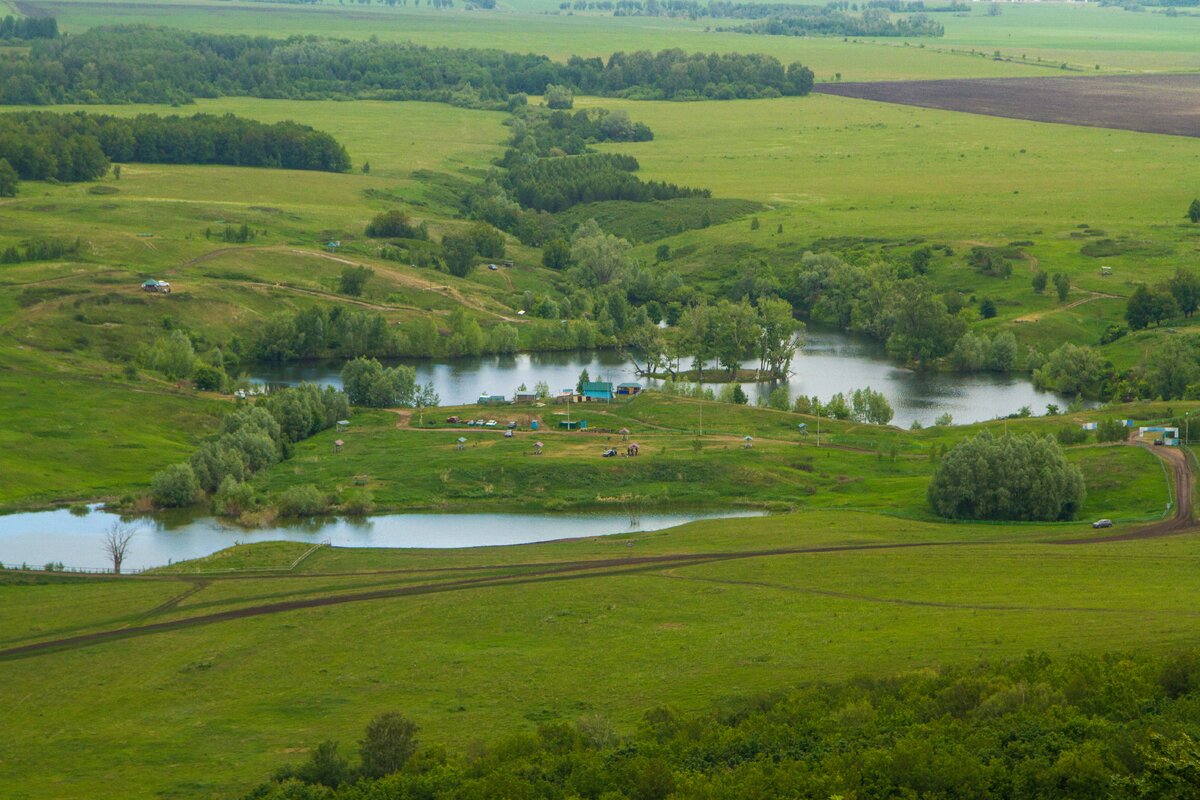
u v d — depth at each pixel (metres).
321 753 143.25
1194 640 165.75
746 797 128.88
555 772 138.12
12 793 143.62
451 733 155.25
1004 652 168.00
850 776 132.00
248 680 175.38
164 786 143.88
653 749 143.25
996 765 131.50
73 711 166.62
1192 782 115.62
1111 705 143.75
